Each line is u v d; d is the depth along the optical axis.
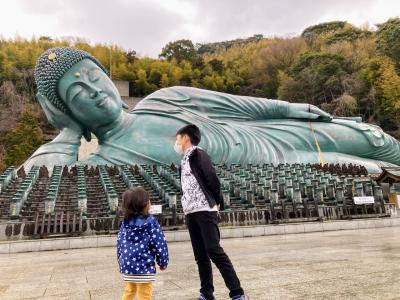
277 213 13.61
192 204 3.57
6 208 12.48
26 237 10.48
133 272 3.08
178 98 23.83
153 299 4.12
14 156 37.34
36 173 16.50
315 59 51.59
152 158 20.81
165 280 5.24
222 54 79.88
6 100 50.62
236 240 10.66
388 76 44.84
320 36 65.44
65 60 20.03
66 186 15.49
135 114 22.86
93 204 13.24
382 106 45.78
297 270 5.41
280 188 16.14
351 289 4.11
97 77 20.78
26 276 6.09
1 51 58.41
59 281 5.53
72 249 9.98
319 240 9.66
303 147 23.94
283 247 8.42
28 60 58.03
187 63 63.62
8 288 5.16
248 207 14.13
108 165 20.22
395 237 9.73
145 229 3.14
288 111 25.20
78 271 6.39
